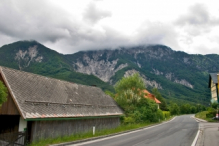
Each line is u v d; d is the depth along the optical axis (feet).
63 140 57.36
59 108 65.41
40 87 67.77
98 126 88.17
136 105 142.41
